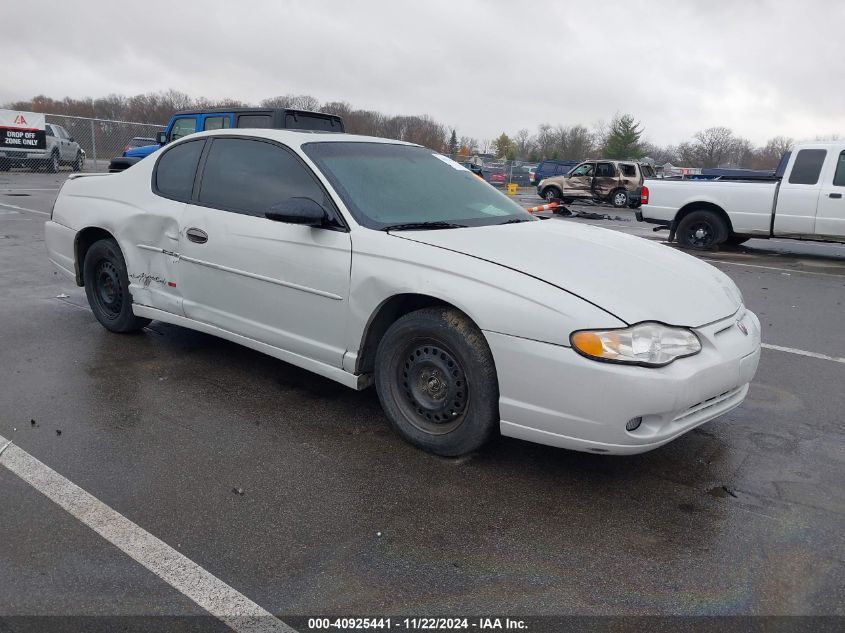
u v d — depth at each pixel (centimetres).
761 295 759
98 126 2531
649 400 276
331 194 361
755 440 365
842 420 395
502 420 304
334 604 227
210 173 425
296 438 349
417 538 266
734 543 269
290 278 368
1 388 400
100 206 488
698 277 341
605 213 2019
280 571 242
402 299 337
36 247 870
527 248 331
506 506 291
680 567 252
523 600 232
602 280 305
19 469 307
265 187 393
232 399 397
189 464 318
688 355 289
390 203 371
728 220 1098
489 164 4012
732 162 7469
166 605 223
